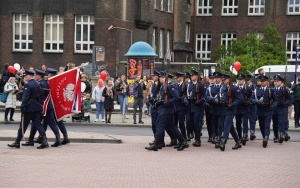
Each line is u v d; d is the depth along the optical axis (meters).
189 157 18.16
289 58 63.34
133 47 40.09
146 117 33.75
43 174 14.41
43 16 50.00
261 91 21.72
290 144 22.73
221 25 65.75
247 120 22.00
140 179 13.95
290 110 36.47
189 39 65.75
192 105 21.14
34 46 50.03
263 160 17.91
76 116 29.19
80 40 49.72
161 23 58.78
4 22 50.19
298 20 62.91
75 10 49.50
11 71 28.39
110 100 29.42
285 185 13.73
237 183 13.79
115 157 17.77
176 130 19.98
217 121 21.48
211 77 21.02
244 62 49.19
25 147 19.78
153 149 19.64
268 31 56.53
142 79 33.84
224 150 20.12
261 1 64.31
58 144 20.16
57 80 20.64
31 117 19.44
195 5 66.56
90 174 14.53
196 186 13.23
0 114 32.81
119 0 49.38
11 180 13.52
